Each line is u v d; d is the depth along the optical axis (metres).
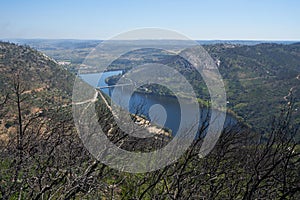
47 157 5.92
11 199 5.83
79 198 6.00
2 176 5.61
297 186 4.32
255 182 4.89
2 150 6.02
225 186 5.89
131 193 6.32
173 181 5.88
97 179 5.79
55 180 5.44
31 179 5.68
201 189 5.75
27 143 5.82
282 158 4.20
